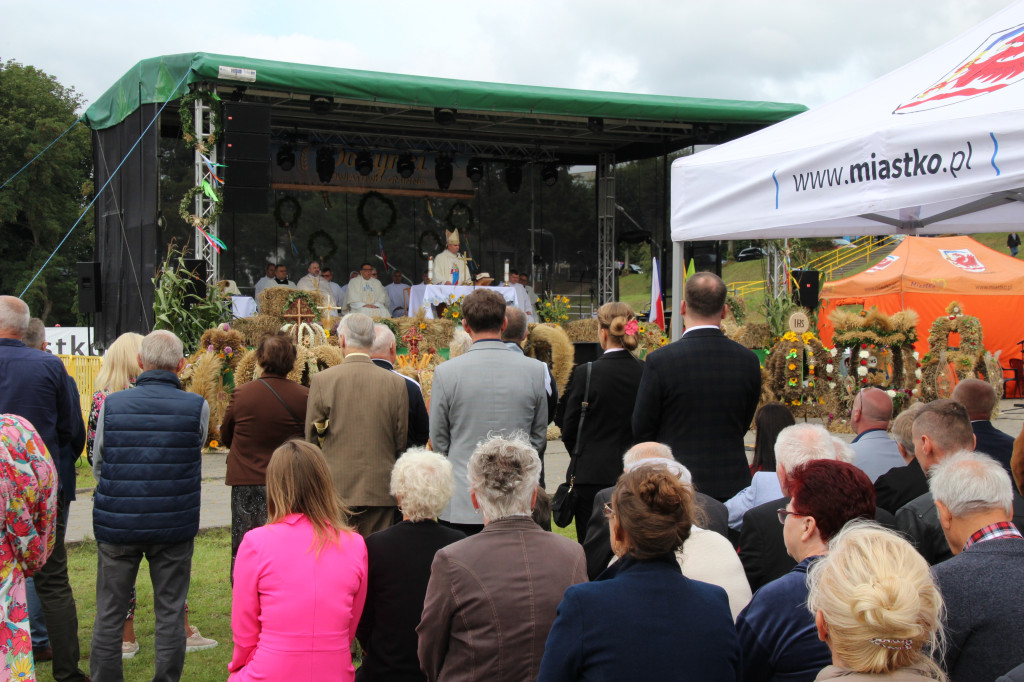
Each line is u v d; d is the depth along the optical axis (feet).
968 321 37.32
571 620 6.82
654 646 6.68
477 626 8.32
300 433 15.25
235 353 34.63
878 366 37.22
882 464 13.16
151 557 12.85
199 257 39.93
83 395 36.76
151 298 40.50
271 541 9.25
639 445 10.16
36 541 10.43
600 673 6.64
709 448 12.96
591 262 65.21
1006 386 55.57
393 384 14.12
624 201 62.95
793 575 7.88
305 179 60.75
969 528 7.98
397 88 44.42
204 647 15.16
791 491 8.26
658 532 6.93
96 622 12.42
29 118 109.50
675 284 17.43
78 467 31.71
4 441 10.16
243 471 15.12
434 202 65.00
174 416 12.77
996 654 7.23
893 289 56.80
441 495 10.03
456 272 53.98
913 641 5.48
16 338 13.80
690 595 6.95
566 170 65.57
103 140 47.70
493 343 13.56
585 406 14.73
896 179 12.04
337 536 9.50
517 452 8.91
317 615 9.09
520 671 8.25
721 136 52.95
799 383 37.29
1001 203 16.72
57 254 113.39
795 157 13.85
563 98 47.26
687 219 16.34
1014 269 57.11
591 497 14.82
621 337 14.88
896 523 10.43
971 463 8.18
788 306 44.93
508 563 8.49
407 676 9.77
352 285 57.72
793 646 7.59
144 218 41.37
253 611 9.15
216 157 41.29
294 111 52.37
